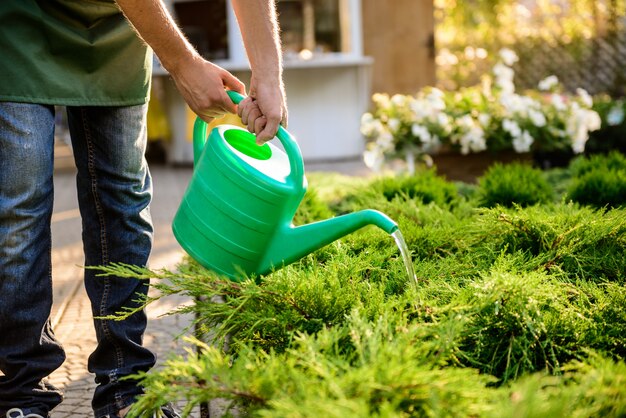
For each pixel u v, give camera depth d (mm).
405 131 4621
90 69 1772
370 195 3135
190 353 1421
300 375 1239
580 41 8859
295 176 1625
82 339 2648
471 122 4473
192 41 7473
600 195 2963
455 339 1438
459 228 2254
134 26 1659
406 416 1192
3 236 1676
